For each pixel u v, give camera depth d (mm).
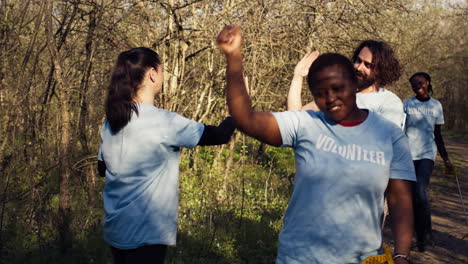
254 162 8758
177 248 4637
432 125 5605
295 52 6645
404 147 1943
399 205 1929
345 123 1920
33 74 5191
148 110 2584
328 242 1864
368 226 1878
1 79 5242
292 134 1950
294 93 2738
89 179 5664
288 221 1975
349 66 1872
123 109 2525
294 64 6492
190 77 6941
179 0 6223
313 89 1883
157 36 6254
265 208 6211
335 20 6914
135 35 6176
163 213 2557
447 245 5516
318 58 1888
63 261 4273
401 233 1890
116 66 2619
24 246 4418
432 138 5609
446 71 23594
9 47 5301
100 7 5613
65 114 4637
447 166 5867
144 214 2512
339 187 1854
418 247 5273
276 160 9938
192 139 2598
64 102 4645
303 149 1934
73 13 5676
